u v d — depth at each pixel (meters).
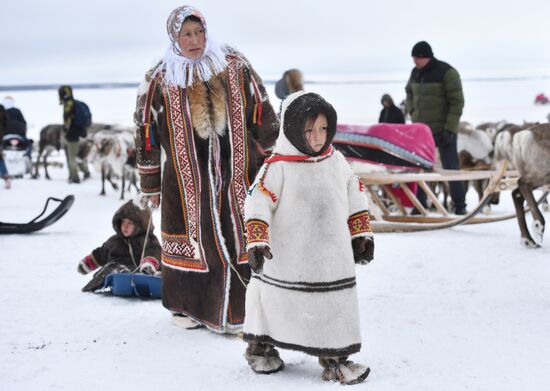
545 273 6.25
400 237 8.47
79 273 6.40
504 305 5.22
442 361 4.01
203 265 4.66
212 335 4.65
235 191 4.69
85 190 16.50
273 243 3.72
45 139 20.44
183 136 4.69
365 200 3.82
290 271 3.67
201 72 4.68
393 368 3.90
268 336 3.78
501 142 10.40
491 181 8.16
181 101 4.69
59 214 9.56
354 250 3.85
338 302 3.65
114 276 5.61
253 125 4.85
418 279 6.13
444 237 8.39
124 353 4.29
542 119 35.03
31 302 5.59
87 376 3.89
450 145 10.20
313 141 3.67
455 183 10.30
